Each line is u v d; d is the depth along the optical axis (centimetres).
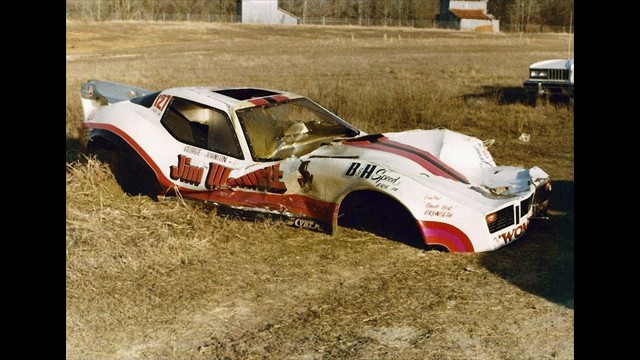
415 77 1928
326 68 2383
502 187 523
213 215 574
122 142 628
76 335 374
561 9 8512
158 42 4872
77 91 1477
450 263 473
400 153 536
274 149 581
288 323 388
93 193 627
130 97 750
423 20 9412
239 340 369
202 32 5831
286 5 9706
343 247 509
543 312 395
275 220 546
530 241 517
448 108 1175
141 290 432
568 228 546
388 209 532
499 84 1675
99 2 7050
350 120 1030
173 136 614
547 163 805
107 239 507
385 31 6669
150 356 353
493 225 484
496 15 8994
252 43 4747
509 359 343
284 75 2069
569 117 1091
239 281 448
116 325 387
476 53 3438
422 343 361
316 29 6712
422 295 423
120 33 5381
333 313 400
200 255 491
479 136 979
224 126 584
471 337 367
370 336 370
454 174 529
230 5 8906
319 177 518
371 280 448
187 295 425
